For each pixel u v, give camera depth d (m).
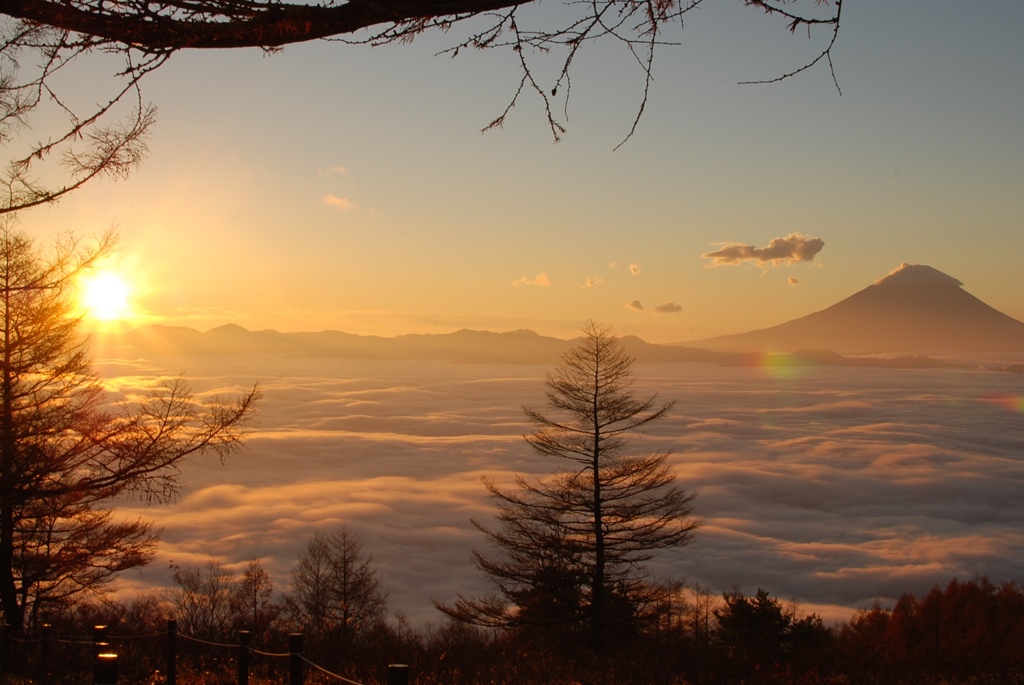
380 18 2.38
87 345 14.09
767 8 2.40
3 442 8.91
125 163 4.20
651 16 2.49
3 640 11.45
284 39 2.41
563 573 23.19
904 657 12.78
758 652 14.38
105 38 2.50
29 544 14.84
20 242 12.10
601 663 13.25
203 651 13.26
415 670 11.31
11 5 2.40
